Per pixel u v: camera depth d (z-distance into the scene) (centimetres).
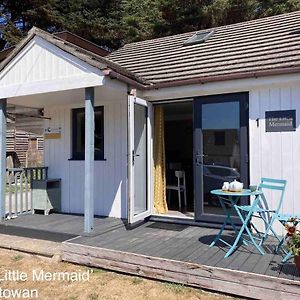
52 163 764
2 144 644
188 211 686
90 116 536
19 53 613
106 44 1908
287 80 498
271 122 527
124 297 360
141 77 631
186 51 749
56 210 741
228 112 566
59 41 557
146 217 622
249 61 573
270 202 524
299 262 340
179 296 357
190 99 609
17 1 1894
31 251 491
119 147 678
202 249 441
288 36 633
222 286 358
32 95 615
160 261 397
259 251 425
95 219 653
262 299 337
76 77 543
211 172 579
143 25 1811
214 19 1673
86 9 1867
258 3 1695
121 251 430
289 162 512
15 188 696
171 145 998
